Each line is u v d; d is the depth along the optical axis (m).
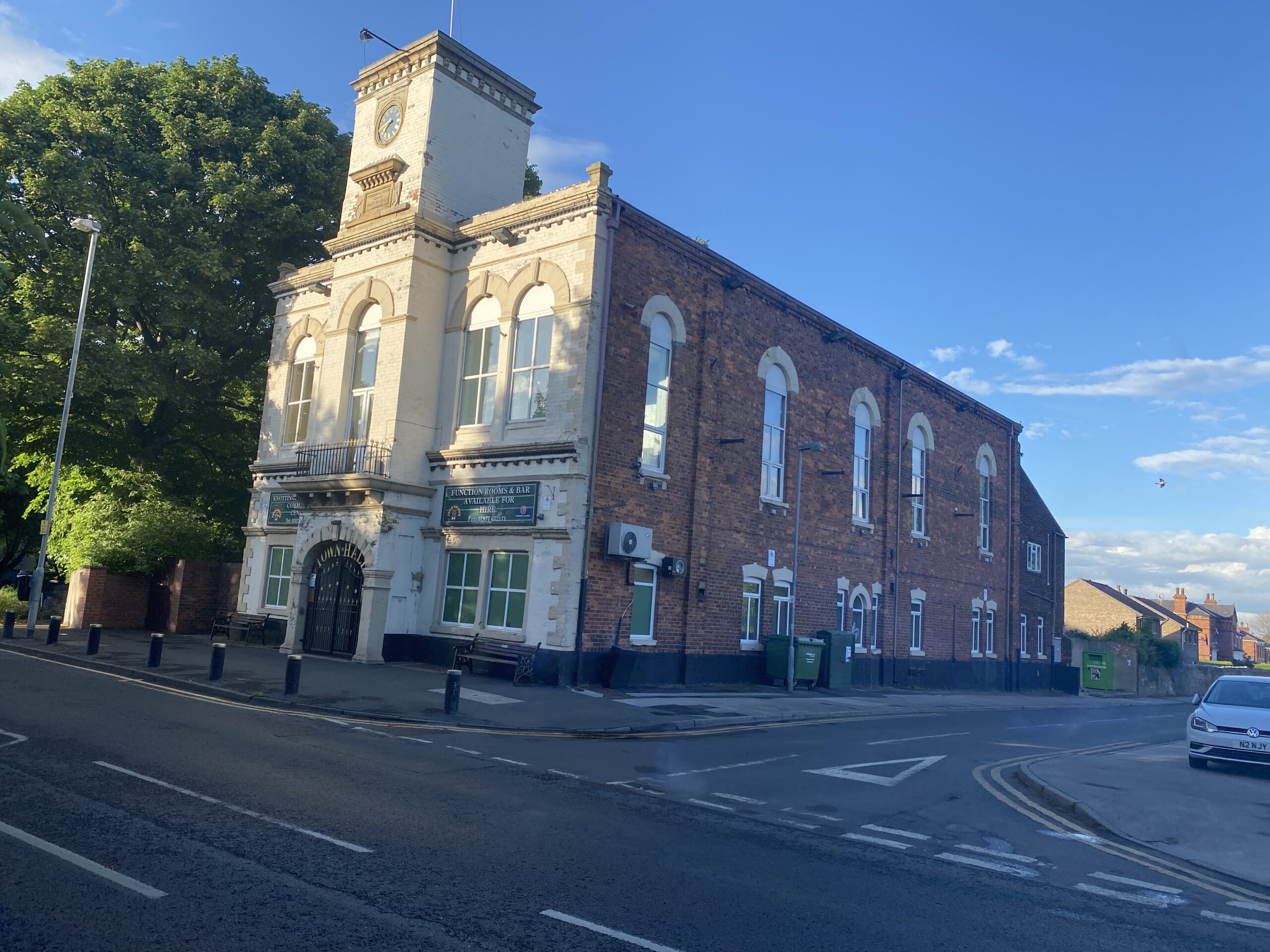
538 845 6.95
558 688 17.62
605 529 19.19
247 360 30.89
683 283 21.69
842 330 27.03
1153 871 7.57
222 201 27.56
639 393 20.30
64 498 28.28
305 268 26.31
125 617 26.53
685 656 21.02
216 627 24.73
